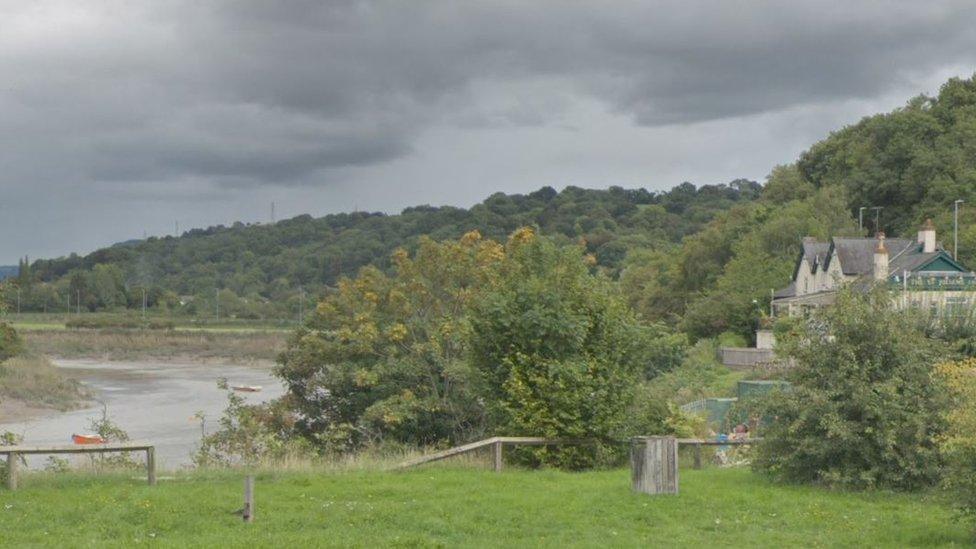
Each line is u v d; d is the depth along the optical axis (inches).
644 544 553.3
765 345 2578.7
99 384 3472.0
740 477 799.1
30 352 3912.4
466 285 1299.2
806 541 569.9
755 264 3105.3
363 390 1264.8
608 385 904.3
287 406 1272.1
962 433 562.9
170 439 1907.0
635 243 5772.6
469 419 1201.4
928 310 989.8
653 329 1059.3
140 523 599.5
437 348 1191.6
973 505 558.6
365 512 631.8
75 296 7327.8
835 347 748.6
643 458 708.7
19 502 650.8
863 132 4532.5
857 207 4052.7
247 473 787.4
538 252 957.2
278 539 550.0
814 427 740.7
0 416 2453.2
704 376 1932.8
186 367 4409.5
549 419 877.8
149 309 7273.6
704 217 7190.0
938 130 4065.0
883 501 692.7
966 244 2942.9
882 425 718.5
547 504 670.5
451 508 652.1
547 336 907.4
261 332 5639.8
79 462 1009.5
